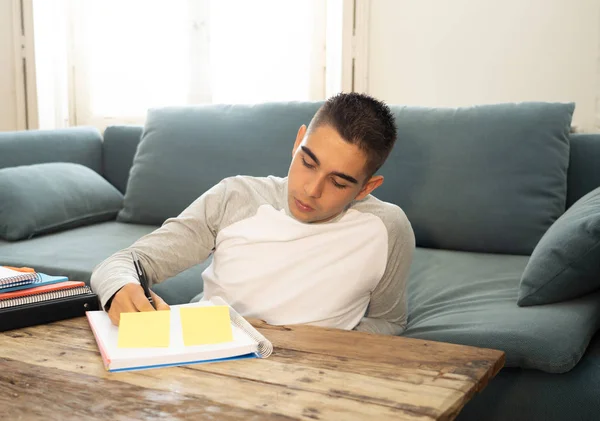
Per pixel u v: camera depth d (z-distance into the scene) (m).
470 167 1.96
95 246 2.07
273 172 2.19
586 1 2.35
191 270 1.85
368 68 2.76
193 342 0.91
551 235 1.46
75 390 0.79
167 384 0.81
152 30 3.18
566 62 2.42
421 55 2.67
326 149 1.10
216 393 0.78
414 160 2.02
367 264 1.27
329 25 2.86
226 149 2.28
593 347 1.30
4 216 2.17
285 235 1.27
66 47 3.29
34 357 0.90
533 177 1.90
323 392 0.78
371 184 1.25
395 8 2.68
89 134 2.74
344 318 1.26
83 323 1.05
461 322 1.35
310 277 1.25
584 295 1.42
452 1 2.58
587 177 1.96
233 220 1.32
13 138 2.44
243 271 1.26
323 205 1.15
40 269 1.87
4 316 1.01
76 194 2.38
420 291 1.66
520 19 2.47
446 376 0.83
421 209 2.00
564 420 1.20
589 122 2.41
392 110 2.12
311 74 2.95
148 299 1.06
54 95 3.32
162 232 1.26
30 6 3.21
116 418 0.72
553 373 1.21
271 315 1.22
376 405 0.74
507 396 1.25
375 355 0.91
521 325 1.26
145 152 2.42
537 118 1.94
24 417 0.72
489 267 1.77
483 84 2.57
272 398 0.76
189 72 3.13
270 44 2.99
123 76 3.24
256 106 2.30
